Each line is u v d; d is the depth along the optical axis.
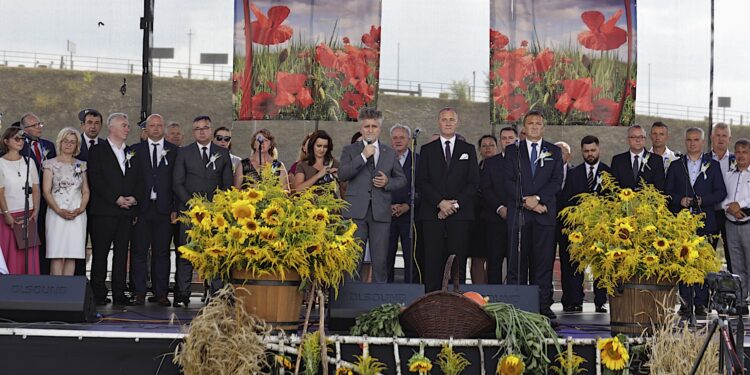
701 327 5.84
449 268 5.66
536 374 5.57
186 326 5.79
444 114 8.09
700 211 8.52
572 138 10.15
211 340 5.31
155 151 8.53
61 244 7.93
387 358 5.58
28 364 5.59
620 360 5.58
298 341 5.51
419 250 8.54
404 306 5.78
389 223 7.53
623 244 5.89
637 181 8.47
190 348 5.30
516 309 5.69
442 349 5.52
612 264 5.87
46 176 7.95
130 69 9.14
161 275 8.50
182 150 8.45
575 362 5.57
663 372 5.50
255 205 5.61
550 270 7.80
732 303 4.94
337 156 9.96
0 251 7.29
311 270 5.61
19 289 5.96
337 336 5.56
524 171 7.86
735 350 5.03
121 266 8.43
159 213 8.48
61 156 8.03
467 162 8.04
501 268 8.33
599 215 6.11
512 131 8.63
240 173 8.49
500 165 8.28
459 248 7.96
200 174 8.38
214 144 8.51
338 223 5.77
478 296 5.79
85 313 6.02
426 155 8.07
